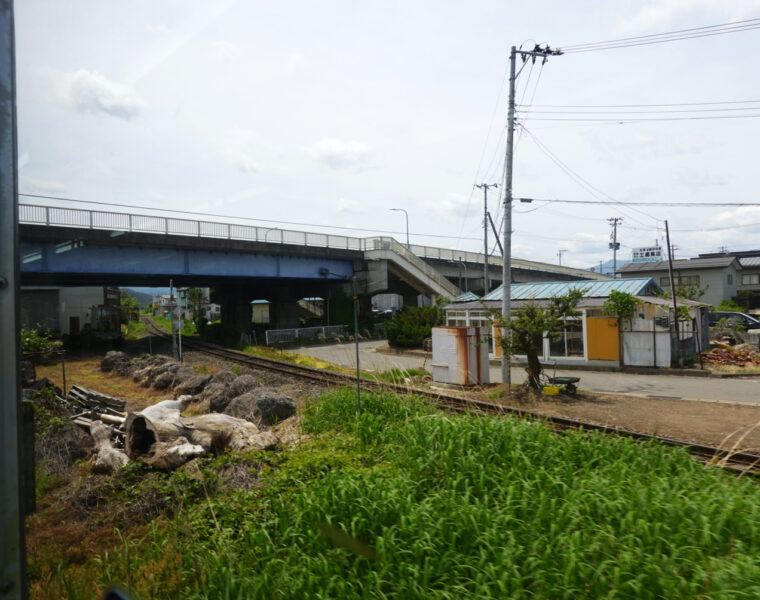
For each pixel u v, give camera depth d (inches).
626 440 247.9
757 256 2186.3
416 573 142.5
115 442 333.4
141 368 721.6
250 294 1636.3
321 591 138.7
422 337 1117.1
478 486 202.2
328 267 1419.8
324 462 240.4
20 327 53.7
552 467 216.4
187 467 253.9
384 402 362.3
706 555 150.6
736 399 515.5
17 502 51.9
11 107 54.1
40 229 860.0
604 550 150.1
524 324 546.0
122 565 164.7
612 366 784.9
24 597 51.9
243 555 163.3
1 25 53.4
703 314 954.1
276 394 418.6
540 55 618.5
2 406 51.3
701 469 220.7
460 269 1847.9
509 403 501.0
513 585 137.1
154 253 1042.1
